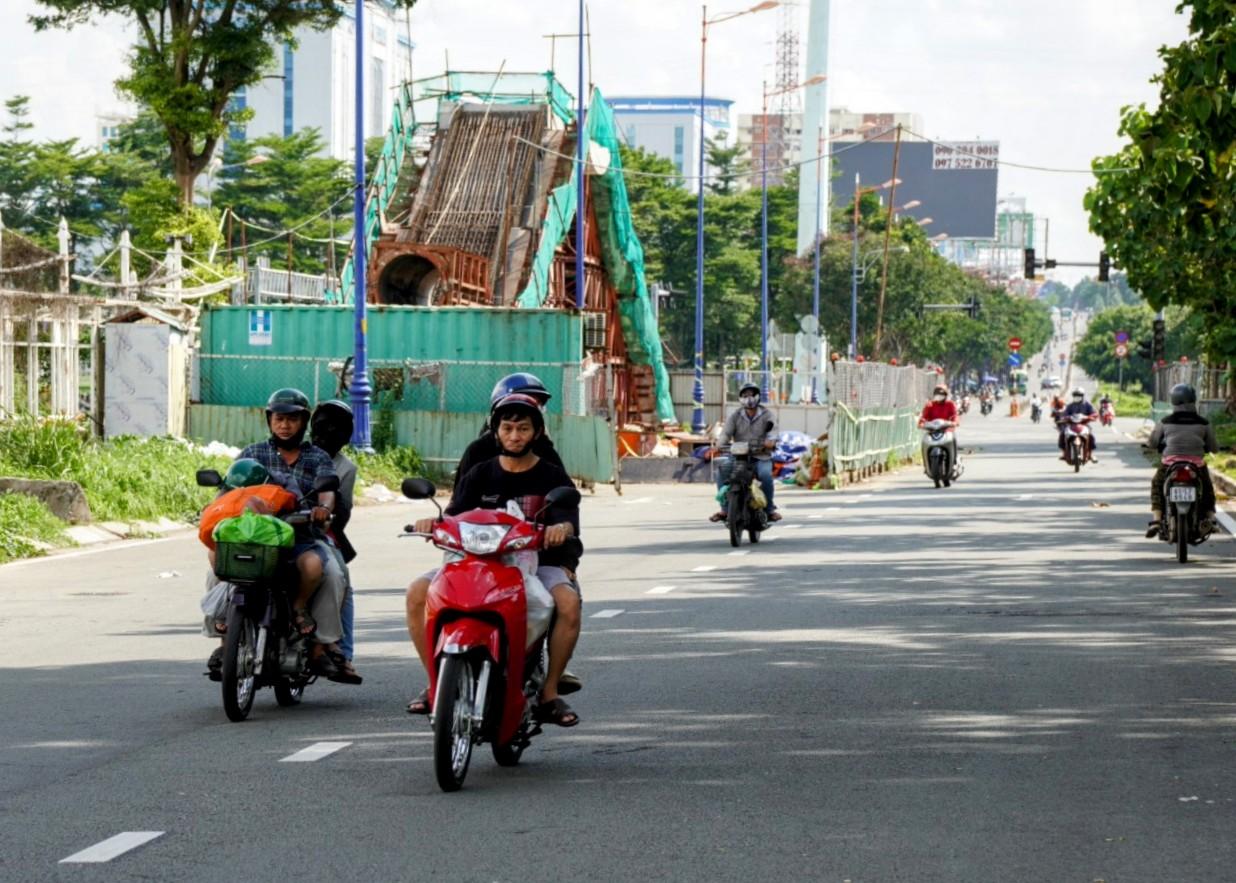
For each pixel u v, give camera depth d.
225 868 9.50
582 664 17.27
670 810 10.90
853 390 56.53
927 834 10.21
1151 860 9.58
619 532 35.62
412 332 55.50
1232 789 11.45
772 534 34.47
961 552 29.98
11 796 11.43
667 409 81.31
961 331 198.12
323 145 149.88
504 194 69.12
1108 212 48.66
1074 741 13.16
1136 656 17.64
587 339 56.53
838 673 16.58
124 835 10.27
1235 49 20.86
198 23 71.75
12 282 50.66
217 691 15.98
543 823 10.56
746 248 177.12
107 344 51.25
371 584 25.48
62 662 17.78
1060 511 40.91
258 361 55.72
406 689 16.11
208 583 14.70
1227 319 56.59
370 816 10.79
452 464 52.44
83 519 33.44
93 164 141.88
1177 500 27.48
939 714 14.34
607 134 73.38
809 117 166.12
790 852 9.78
